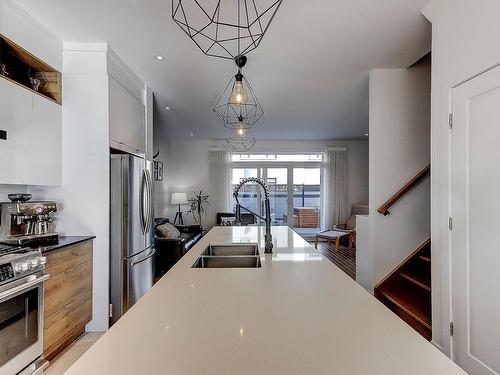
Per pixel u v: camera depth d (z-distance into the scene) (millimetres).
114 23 2344
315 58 2945
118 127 2930
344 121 5523
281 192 7914
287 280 1362
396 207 3352
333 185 7641
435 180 2230
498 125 1687
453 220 2031
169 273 1489
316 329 858
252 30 2404
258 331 843
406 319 2805
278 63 3057
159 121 5570
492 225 1722
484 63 1768
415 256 3320
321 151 7762
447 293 2082
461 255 1958
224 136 7145
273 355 715
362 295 1156
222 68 3168
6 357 1746
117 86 2904
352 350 743
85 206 2703
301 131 6500
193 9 2129
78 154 2699
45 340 2107
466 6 1897
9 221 2324
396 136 3314
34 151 2359
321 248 6828
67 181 2701
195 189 7668
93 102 2695
